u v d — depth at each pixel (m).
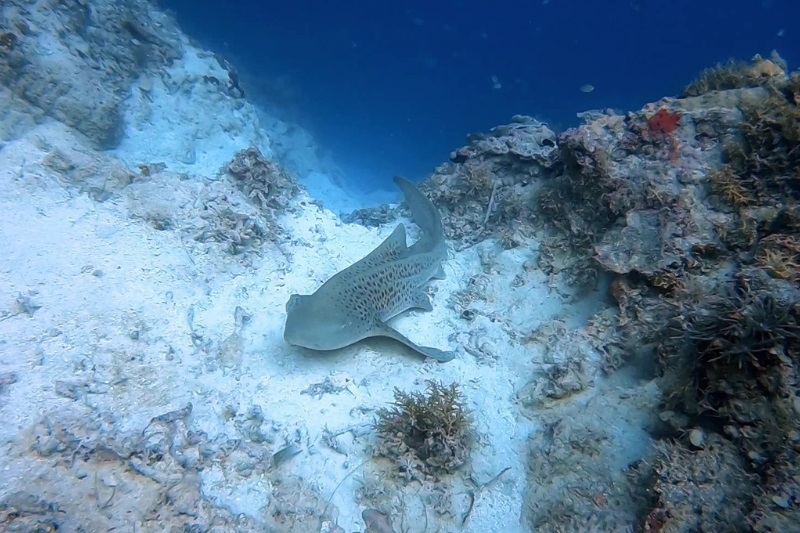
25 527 1.09
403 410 1.62
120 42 2.72
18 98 2.13
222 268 2.10
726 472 1.29
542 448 1.65
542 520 1.48
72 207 1.97
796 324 1.28
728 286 1.59
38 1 2.34
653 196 1.96
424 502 1.49
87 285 1.71
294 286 2.19
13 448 1.21
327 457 1.55
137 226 2.05
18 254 1.70
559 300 2.16
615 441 1.60
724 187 1.90
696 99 2.20
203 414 1.53
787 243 1.60
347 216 3.23
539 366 1.91
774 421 1.25
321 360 1.85
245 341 1.84
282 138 4.70
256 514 1.36
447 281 2.43
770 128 1.88
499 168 2.76
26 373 1.38
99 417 1.34
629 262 1.87
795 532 1.10
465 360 1.95
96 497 1.19
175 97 2.95
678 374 1.58
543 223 2.47
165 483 1.28
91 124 2.36
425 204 2.46
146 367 1.57
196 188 2.35
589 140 2.18
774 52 2.32
